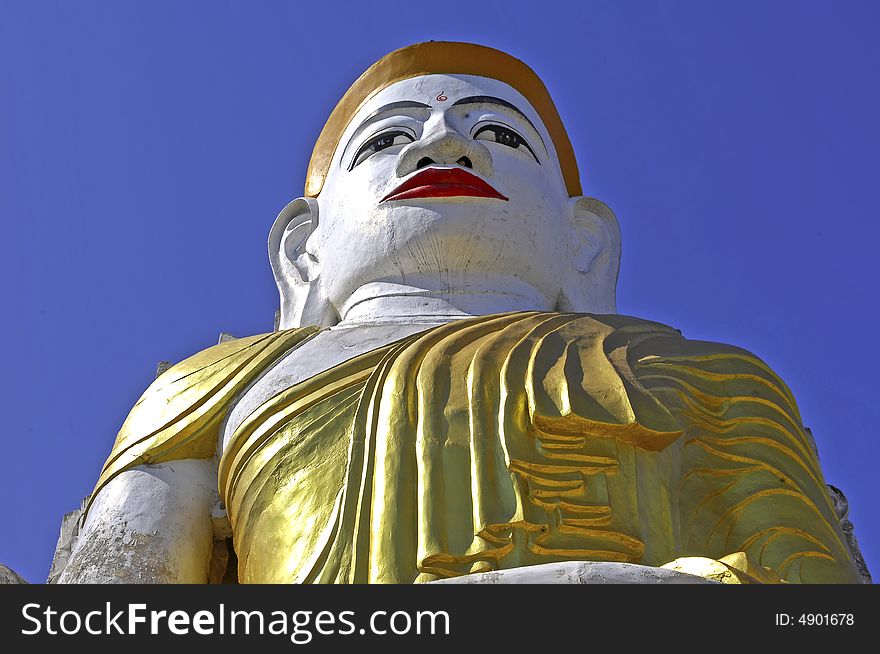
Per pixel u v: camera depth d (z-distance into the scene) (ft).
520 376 34.32
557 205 43.37
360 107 45.21
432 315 40.19
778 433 35.50
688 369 36.17
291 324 43.39
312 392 35.70
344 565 31.71
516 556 31.12
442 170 40.93
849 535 40.24
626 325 37.45
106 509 36.47
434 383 34.42
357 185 42.42
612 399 33.65
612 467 32.89
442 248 40.81
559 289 42.78
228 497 35.88
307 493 33.86
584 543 31.58
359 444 33.73
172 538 35.99
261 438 35.29
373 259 41.19
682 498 33.81
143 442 37.32
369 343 37.93
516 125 43.78
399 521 31.76
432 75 44.57
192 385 38.14
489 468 32.48
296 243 44.98
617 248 44.86
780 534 33.37
